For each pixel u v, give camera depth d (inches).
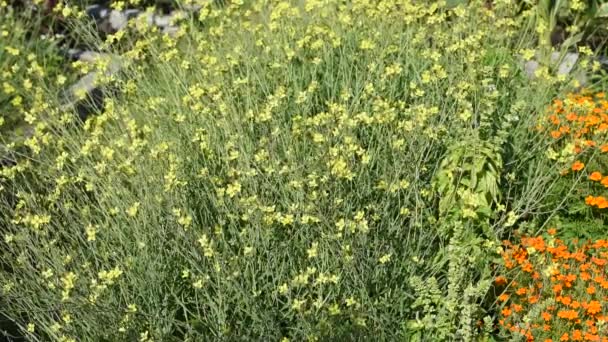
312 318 158.6
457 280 162.4
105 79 209.6
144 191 184.9
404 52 224.1
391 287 170.2
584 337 163.2
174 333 171.2
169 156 184.7
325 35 222.4
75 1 328.5
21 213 185.5
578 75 243.9
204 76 220.8
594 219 191.6
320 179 171.8
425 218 181.5
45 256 178.9
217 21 279.4
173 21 239.1
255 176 183.5
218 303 165.6
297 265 171.8
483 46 224.4
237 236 175.5
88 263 164.9
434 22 230.7
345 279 165.3
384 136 194.4
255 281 166.1
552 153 185.3
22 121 256.1
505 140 187.6
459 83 196.5
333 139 187.3
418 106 187.6
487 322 159.2
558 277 168.6
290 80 215.8
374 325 162.1
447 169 182.7
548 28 249.1
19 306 169.2
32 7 314.8
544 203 195.9
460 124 194.1
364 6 227.8
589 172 198.4
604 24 269.3
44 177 201.8
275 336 161.9
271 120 194.7
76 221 186.2
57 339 160.9
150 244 172.2
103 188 192.1
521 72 224.1
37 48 292.4
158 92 225.0
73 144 200.5
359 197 177.3
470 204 166.9
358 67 220.4
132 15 327.0
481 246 175.3
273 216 166.1
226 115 196.9
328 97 213.3
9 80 266.8
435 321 165.6
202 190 184.7
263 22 253.6
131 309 156.6
